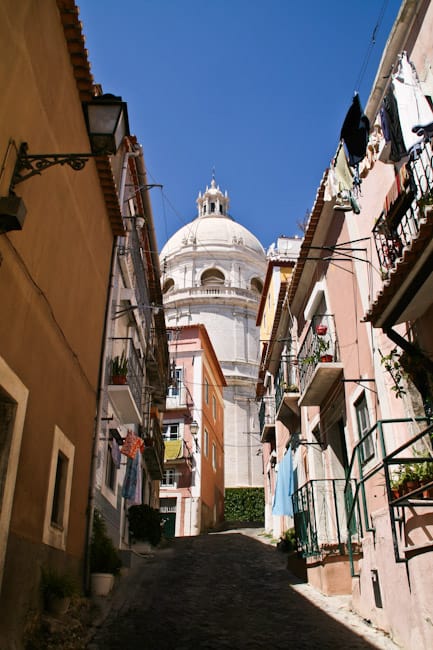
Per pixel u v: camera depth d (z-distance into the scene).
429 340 8.08
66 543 8.49
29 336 7.00
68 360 8.78
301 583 11.95
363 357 10.91
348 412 11.70
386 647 7.16
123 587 11.24
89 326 10.23
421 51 8.97
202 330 36.09
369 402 10.48
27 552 6.69
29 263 6.98
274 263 25.33
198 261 49.62
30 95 6.84
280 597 10.66
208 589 11.56
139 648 7.41
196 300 46.59
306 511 11.84
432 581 6.36
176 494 30.70
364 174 11.26
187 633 8.20
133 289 16.25
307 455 14.92
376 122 10.55
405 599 7.02
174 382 30.28
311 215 13.84
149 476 22.58
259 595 10.93
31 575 6.78
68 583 7.36
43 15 7.32
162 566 14.48
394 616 7.38
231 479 39.75
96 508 11.08
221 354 44.53
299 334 16.88
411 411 8.69
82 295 9.71
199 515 30.17
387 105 8.41
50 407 7.80
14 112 6.30
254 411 42.59
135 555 14.94
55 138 7.88
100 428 11.34
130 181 16.89
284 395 16.30
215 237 51.81
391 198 9.16
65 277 8.62
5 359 6.25
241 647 7.49
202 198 61.66
